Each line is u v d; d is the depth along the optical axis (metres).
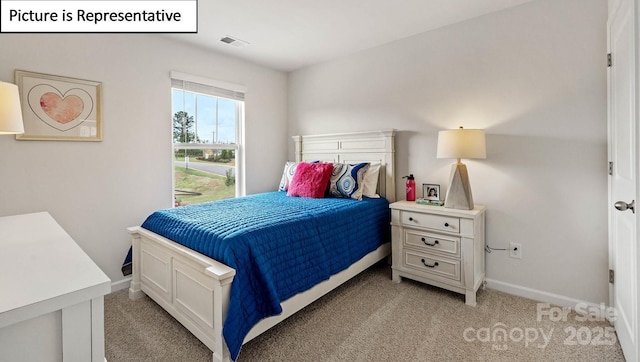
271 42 3.03
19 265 0.89
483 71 2.49
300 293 1.86
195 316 1.69
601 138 2.01
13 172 2.07
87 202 2.40
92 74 2.39
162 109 2.82
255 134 3.70
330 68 3.58
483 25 2.48
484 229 2.48
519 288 2.36
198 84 3.10
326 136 3.57
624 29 1.56
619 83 1.69
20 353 0.66
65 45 2.26
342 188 2.94
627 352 1.57
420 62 2.86
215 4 2.32
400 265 2.60
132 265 2.32
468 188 2.33
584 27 2.05
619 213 1.74
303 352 1.68
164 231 2.03
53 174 2.23
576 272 2.13
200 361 1.60
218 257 1.57
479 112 2.52
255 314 1.58
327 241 2.12
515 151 2.35
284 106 4.06
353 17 2.53
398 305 2.21
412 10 2.41
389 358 1.63
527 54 2.28
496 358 1.62
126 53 2.58
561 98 2.15
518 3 2.30
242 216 2.05
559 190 2.18
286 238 1.83
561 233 2.18
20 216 1.66
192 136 3.15
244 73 3.55
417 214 2.48
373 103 3.22
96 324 0.76
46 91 2.18
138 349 1.69
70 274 0.82
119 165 2.56
